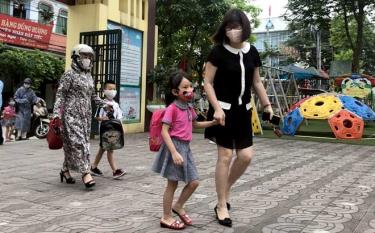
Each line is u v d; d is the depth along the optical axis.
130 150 9.08
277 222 4.05
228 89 4.03
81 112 5.52
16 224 3.86
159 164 3.92
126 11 12.41
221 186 4.04
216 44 4.13
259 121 14.13
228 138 4.04
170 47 20.00
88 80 5.67
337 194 5.28
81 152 5.43
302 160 8.29
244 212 4.39
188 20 18.20
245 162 4.12
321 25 22.52
